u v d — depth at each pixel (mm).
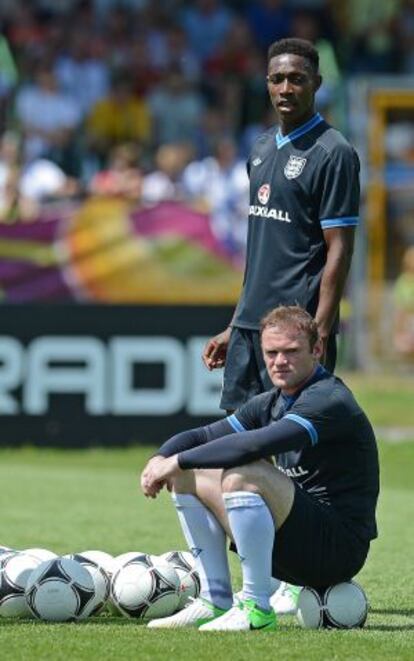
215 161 72250
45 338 57312
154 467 23266
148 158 78875
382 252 68438
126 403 57250
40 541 36312
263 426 24297
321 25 87750
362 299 67188
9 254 64875
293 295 27203
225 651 21234
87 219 65375
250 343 27922
